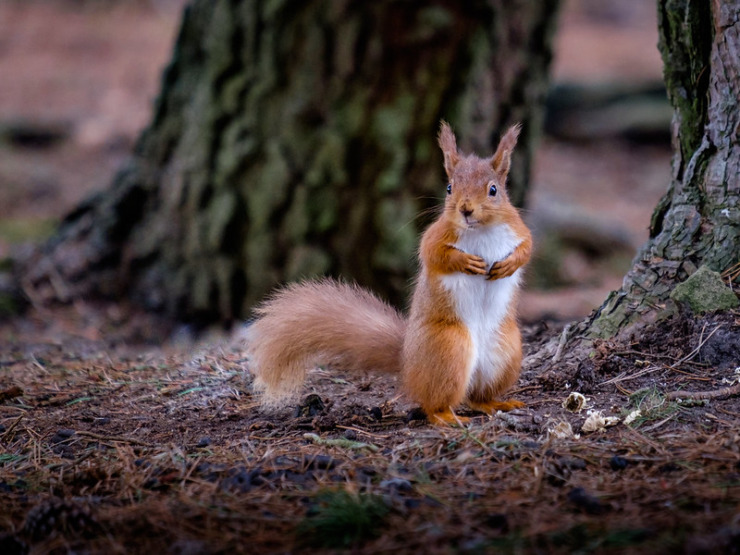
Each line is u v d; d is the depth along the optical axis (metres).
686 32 9.55
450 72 15.25
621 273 21.41
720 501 6.06
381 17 14.92
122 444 8.36
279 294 9.56
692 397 8.11
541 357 9.73
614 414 8.12
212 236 15.70
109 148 29.70
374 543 5.91
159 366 11.20
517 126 9.26
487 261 8.80
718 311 8.90
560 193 28.08
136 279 16.25
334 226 15.55
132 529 6.30
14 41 40.09
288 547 5.93
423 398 8.62
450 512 6.27
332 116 15.32
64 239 16.66
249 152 15.51
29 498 7.09
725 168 9.19
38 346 13.59
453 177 8.96
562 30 46.28
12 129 29.77
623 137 33.19
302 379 9.27
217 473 7.35
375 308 9.70
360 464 7.37
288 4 15.03
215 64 15.56
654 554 5.39
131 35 41.97
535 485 6.71
